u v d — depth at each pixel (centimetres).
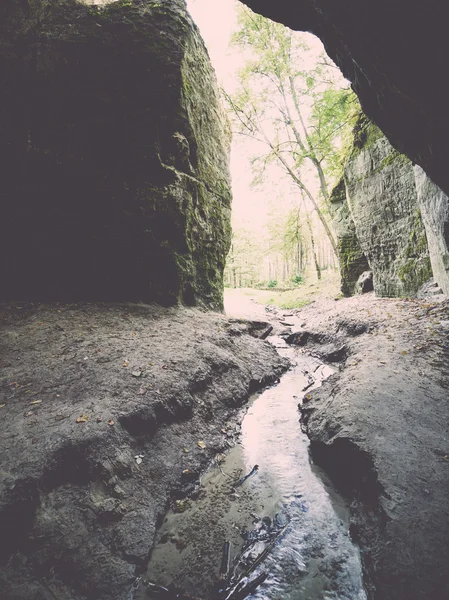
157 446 403
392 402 444
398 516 276
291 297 2086
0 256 695
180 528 317
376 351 646
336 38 500
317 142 1725
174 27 842
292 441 475
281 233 2820
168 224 830
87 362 504
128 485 337
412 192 1043
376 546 261
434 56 332
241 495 365
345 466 381
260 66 1805
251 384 669
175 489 364
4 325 595
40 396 414
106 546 274
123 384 459
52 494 299
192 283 937
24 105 712
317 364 838
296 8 498
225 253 1138
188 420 471
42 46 731
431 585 220
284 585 256
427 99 393
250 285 4681
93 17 783
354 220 1344
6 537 255
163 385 478
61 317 657
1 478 288
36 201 720
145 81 784
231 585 257
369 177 1220
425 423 395
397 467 328
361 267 1568
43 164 716
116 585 247
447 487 299
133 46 777
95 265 771
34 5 745
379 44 371
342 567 267
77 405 401
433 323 703
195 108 933
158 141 811
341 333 930
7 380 442
